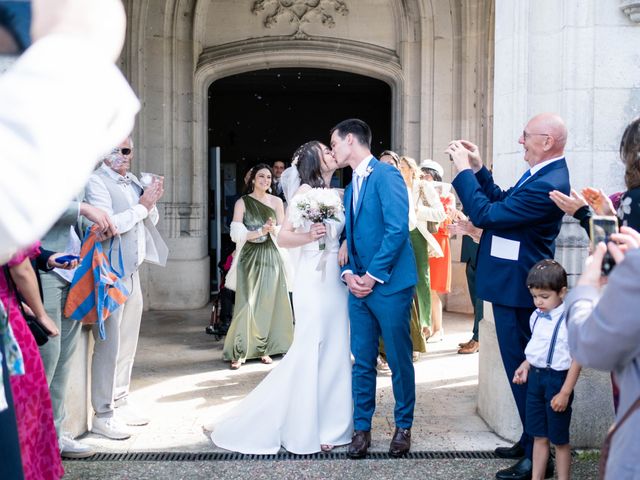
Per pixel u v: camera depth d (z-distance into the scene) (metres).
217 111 17.97
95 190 4.17
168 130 9.09
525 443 3.72
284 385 4.09
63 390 3.85
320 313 4.08
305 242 4.05
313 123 18.02
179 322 8.27
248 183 6.39
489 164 8.97
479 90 9.05
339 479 3.66
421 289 6.39
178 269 9.10
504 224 3.43
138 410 4.59
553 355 3.23
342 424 4.12
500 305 3.60
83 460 3.91
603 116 3.96
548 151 3.46
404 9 9.29
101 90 0.78
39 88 0.74
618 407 1.69
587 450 3.94
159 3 8.92
